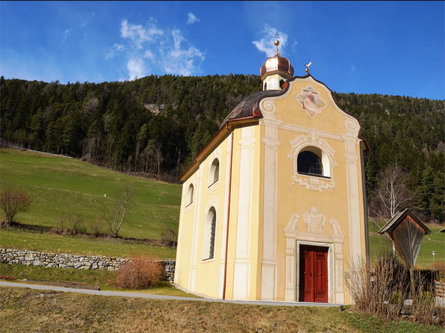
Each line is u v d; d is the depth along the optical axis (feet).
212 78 654.94
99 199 182.29
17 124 369.30
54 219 133.59
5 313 34.58
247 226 46.37
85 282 64.28
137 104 497.87
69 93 470.39
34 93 442.91
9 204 109.60
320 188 50.49
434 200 247.50
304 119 52.95
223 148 55.16
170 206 200.23
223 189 52.34
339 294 46.80
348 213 51.01
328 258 48.34
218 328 32.27
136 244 113.91
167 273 76.38
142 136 363.97
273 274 44.29
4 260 66.95
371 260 50.60
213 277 49.93
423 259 140.97
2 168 217.15
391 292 36.99
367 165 263.08
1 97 424.46
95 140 367.04
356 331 31.94
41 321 33.22
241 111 54.08
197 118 479.82
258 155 48.78
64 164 269.64
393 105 604.90
